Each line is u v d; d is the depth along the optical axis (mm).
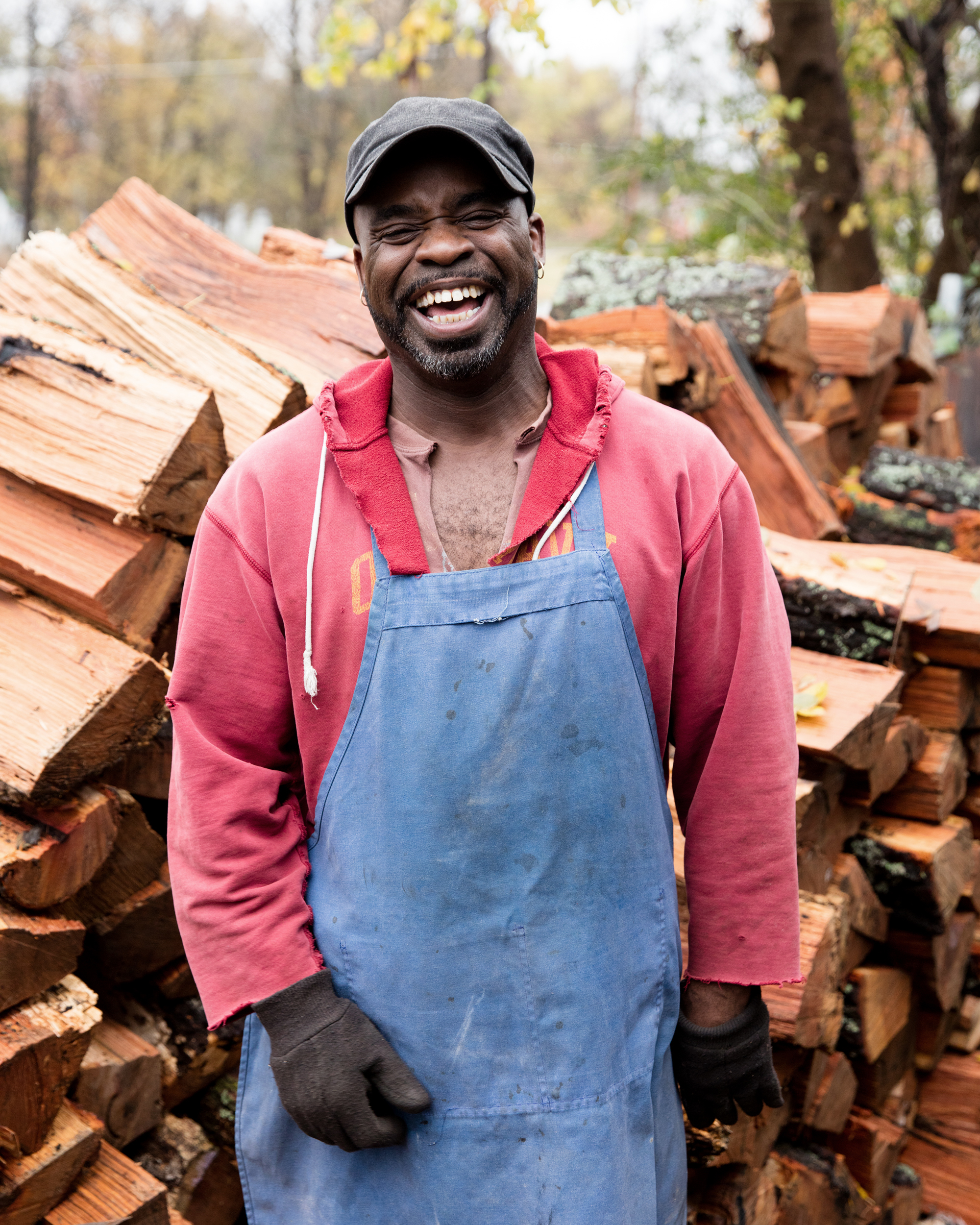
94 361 1878
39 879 1569
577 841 1286
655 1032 1369
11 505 1822
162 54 24625
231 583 1348
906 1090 2689
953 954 2623
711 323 3119
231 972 1323
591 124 25859
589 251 3738
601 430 1317
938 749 2535
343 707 1325
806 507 3014
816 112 7277
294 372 2400
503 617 1260
